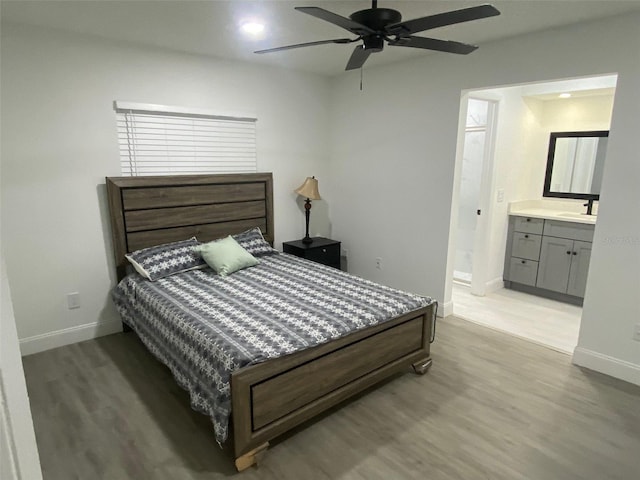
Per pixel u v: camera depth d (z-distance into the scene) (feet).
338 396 7.73
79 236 10.53
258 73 13.07
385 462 6.72
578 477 6.41
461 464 6.67
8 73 9.11
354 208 15.01
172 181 11.49
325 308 8.48
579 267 13.44
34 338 10.24
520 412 8.01
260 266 11.66
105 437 7.27
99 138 10.49
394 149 13.25
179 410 8.03
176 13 8.45
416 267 13.25
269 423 6.79
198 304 8.68
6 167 9.36
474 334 11.55
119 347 10.60
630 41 8.23
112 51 10.34
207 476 6.44
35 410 7.99
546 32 9.37
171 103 11.48
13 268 9.75
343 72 14.19
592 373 9.46
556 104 15.07
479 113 16.07
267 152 13.79
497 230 14.78
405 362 8.97
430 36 9.87
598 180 14.24
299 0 7.70
